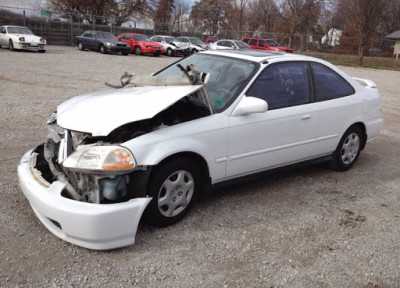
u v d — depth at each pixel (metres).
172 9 68.38
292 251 3.47
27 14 34.84
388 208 4.48
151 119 3.63
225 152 3.93
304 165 4.96
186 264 3.17
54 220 3.14
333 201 4.56
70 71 15.47
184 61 5.03
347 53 42.44
